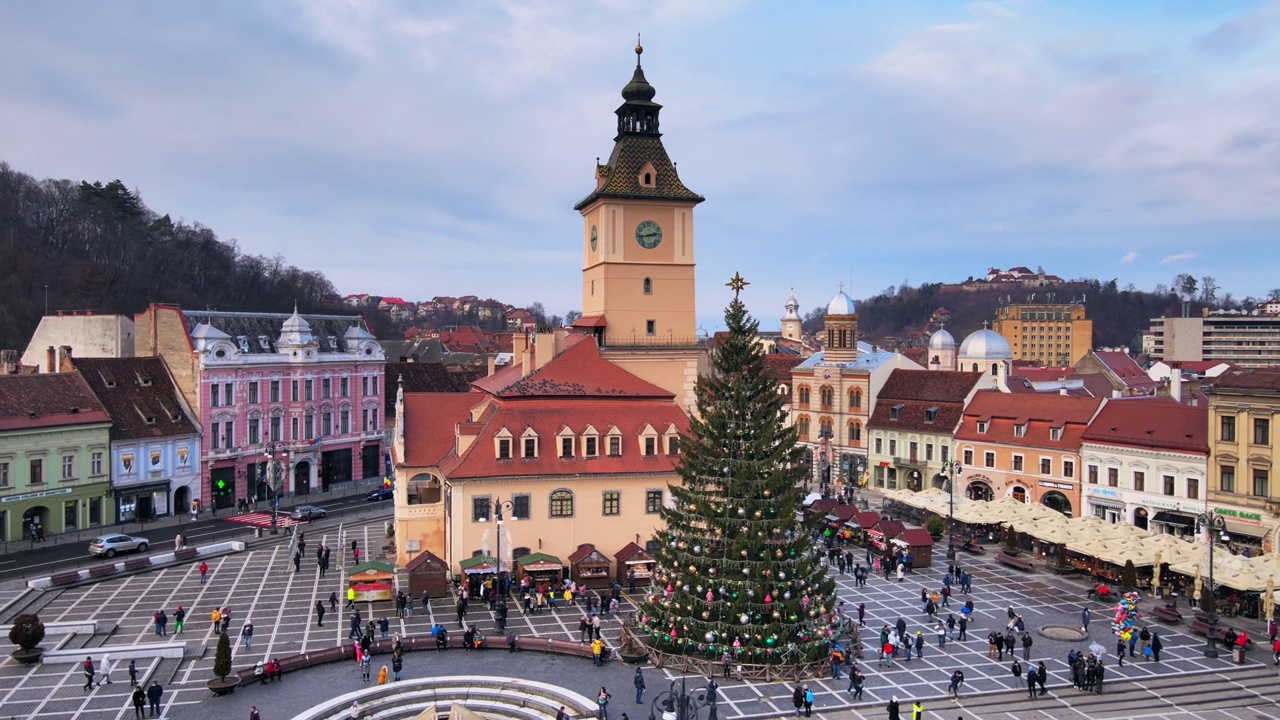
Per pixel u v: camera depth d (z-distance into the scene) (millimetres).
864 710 50219
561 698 50438
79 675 53875
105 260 168000
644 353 94688
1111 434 94688
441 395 84438
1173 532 87438
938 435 115875
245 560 82562
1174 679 55250
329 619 65000
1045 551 87062
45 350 118625
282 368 116312
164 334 110125
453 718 43938
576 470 74938
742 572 55062
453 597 70250
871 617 67438
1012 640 58750
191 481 106188
